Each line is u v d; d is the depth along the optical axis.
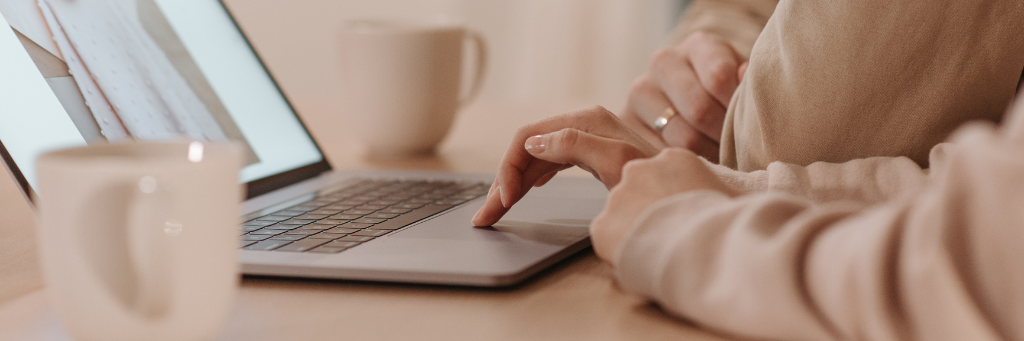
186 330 0.30
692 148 0.80
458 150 1.01
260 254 0.46
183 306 0.29
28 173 0.54
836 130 0.53
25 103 0.56
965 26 0.50
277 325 0.38
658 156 0.42
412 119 0.94
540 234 0.51
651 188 0.40
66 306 0.29
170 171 0.28
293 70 2.43
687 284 0.35
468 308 0.40
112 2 0.71
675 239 0.36
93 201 0.28
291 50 2.42
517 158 0.54
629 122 0.87
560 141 0.49
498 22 2.35
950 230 0.28
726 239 0.34
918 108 0.52
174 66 0.74
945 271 0.27
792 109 0.54
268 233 0.52
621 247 0.38
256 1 2.39
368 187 0.73
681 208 0.37
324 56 2.40
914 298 0.28
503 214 0.54
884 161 0.50
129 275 0.29
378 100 0.93
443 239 0.50
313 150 0.83
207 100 0.75
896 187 0.48
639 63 2.31
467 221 0.56
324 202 0.65
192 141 0.33
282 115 0.82
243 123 0.77
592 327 0.37
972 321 0.27
